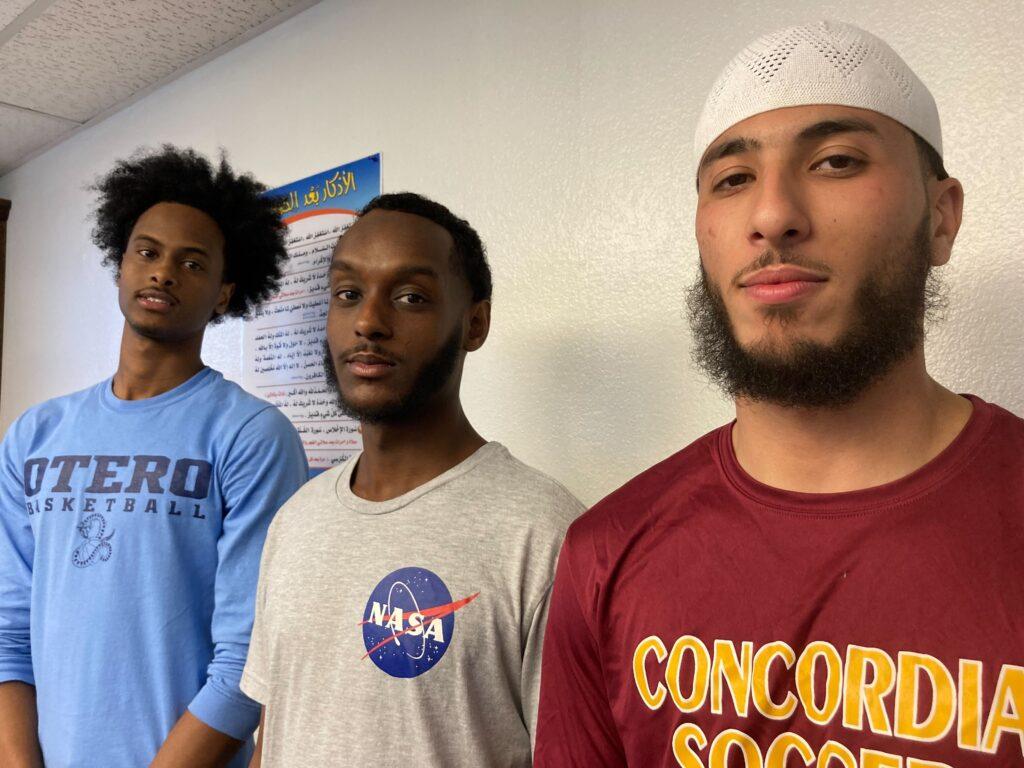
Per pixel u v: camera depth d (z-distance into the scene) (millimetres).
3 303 2314
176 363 1021
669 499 569
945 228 536
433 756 639
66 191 2088
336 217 1363
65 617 908
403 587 690
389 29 1300
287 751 695
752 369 491
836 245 470
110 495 930
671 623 519
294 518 807
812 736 456
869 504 485
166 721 875
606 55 1026
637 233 980
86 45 1556
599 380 1010
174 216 1034
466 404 1162
